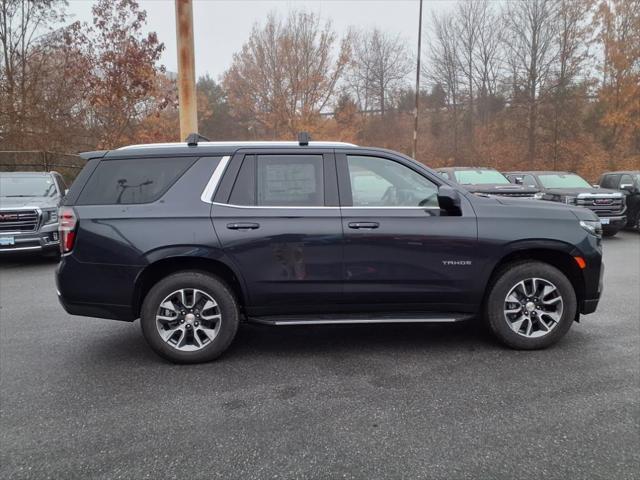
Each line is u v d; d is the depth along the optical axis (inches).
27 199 367.2
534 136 1285.7
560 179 520.7
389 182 171.2
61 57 829.8
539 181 517.3
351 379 152.1
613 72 1151.6
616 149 1209.4
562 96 1216.2
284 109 1525.6
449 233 166.6
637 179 514.0
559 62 1237.1
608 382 146.2
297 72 1492.4
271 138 1628.9
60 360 170.9
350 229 164.2
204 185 165.5
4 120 794.2
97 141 841.5
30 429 123.2
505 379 149.7
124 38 741.9
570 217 172.9
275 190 167.2
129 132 842.2
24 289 284.2
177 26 369.7
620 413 127.3
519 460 107.4
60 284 163.3
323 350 178.9
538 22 1243.8
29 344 187.9
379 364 164.1
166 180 166.1
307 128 1503.4
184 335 165.3
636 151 1207.6
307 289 165.5
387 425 123.2
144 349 181.9
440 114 1584.6
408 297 168.7
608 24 1143.0
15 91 818.8
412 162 172.6
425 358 168.9
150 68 744.3
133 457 110.4
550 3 1226.6
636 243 445.7
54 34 838.5
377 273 165.8
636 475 101.6
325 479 101.8
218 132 2188.7
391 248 165.3
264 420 126.6
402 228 165.3
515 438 116.3
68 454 112.0
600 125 1230.9
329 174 168.9
